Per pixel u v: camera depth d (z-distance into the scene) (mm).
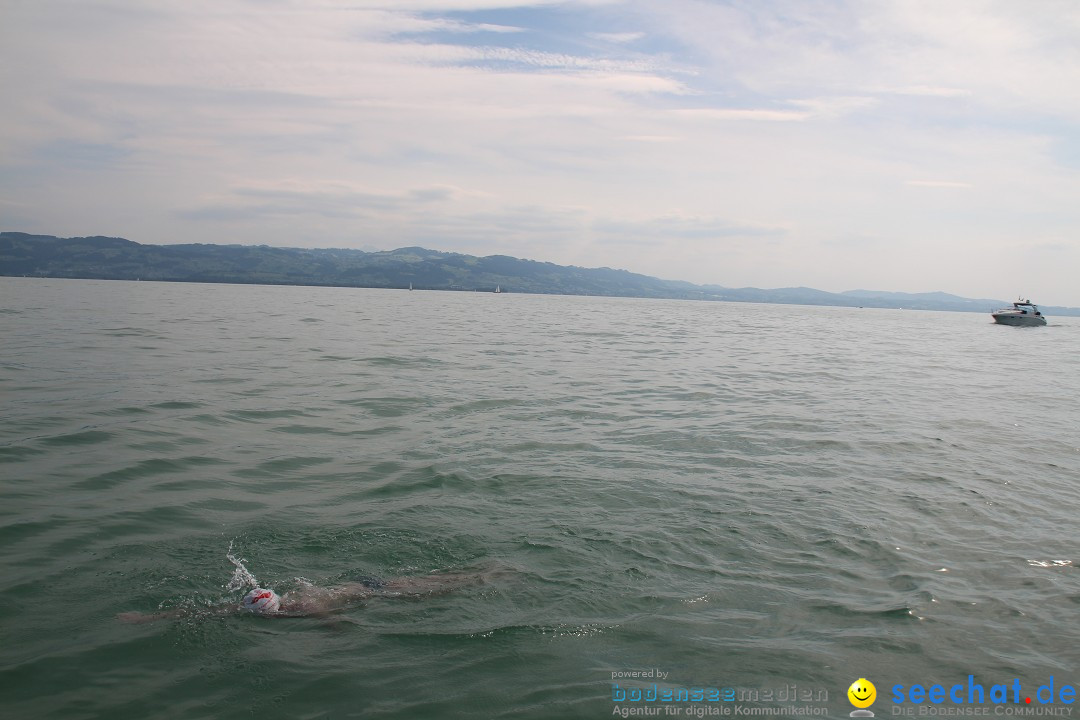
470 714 5070
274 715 5008
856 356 34250
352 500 9742
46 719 4836
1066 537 8992
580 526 8938
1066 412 18406
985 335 60625
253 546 8047
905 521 9430
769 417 16234
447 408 16078
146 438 12258
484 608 6734
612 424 14992
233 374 19500
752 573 7676
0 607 6344
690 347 35469
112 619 6277
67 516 8555
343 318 48438
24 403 14461
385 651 5926
